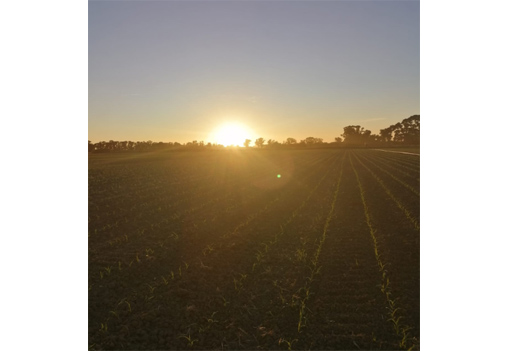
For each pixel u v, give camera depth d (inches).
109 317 265.9
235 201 720.3
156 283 321.1
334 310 271.4
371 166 1496.1
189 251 407.2
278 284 319.0
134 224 526.6
